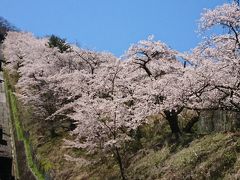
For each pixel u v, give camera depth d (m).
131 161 20.23
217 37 14.98
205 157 15.58
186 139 18.44
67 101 29.98
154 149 19.73
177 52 21.23
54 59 31.80
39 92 32.12
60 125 30.44
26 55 44.19
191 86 15.13
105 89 22.17
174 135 19.50
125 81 21.25
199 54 15.80
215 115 18.16
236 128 16.53
